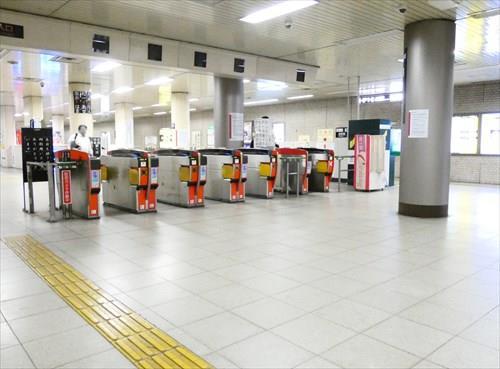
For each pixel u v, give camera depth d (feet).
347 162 41.19
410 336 8.99
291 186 34.58
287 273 13.32
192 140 81.97
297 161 32.58
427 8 20.49
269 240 17.81
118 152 26.66
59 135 64.08
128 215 23.80
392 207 27.12
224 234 18.95
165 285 12.16
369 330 9.27
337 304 10.76
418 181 23.21
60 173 22.91
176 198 27.58
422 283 12.39
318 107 59.72
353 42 27.68
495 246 16.87
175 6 20.44
